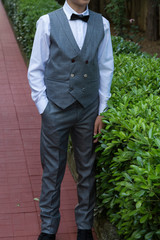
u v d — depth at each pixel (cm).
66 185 392
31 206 354
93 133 283
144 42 1195
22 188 382
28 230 321
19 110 584
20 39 874
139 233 223
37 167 424
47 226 289
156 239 225
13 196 367
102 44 271
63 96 264
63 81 262
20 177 402
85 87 265
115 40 555
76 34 258
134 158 237
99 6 1491
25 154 452
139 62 414
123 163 253
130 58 439
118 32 1152
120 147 262
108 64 278
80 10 258
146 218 208
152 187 198
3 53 900
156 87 342
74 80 260
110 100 287
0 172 409
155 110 271
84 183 293
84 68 261
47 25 258
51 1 870
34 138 495
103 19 270
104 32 269
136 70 377
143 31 1327
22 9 841
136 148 223
